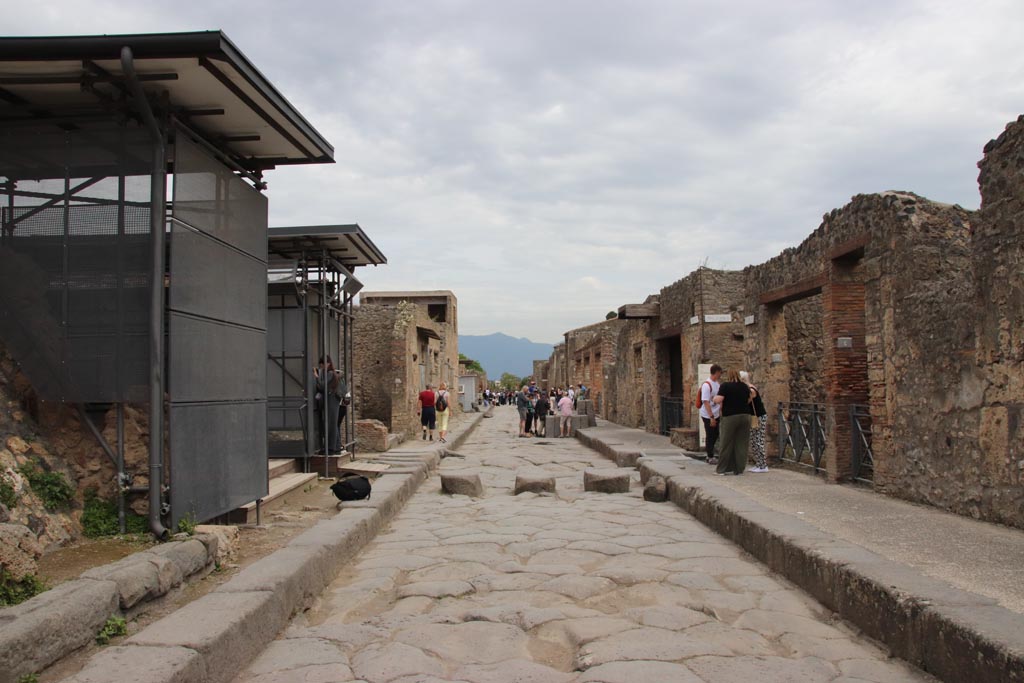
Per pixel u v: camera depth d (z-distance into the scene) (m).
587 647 4.69
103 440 6.20
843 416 10.33
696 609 5.58
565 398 26.66
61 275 6.16
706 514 8.75
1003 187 6.72
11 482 5.41
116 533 6.02
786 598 5.82
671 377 21.66
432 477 14.19
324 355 12.82
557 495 11.49
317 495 10.37
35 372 6.09
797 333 15.01
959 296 7.48
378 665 4.45
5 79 5.79
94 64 5.69
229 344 7.12
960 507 7.46
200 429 6.50
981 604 4.29
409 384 21.03
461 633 5.07
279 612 5.10
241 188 7.48
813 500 8.55
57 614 3.76
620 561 7.03
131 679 3.46
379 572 6.78
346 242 12.26
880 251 9.09
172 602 4.96
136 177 6.14
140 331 6.10
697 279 17.03
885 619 4.69
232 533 6.27
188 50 5.55
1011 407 6.63
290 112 6.87
